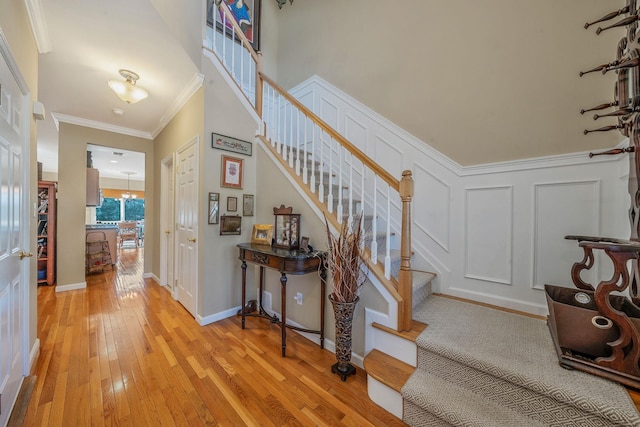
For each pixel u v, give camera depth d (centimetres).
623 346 120
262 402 159
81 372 183
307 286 240
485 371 139
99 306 308
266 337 239
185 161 307
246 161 297
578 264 164
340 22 341
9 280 145
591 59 181
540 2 200
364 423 146
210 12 363
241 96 293
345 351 182
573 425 117
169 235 380
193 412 150
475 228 235
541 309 204
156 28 196
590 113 183
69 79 266
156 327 255
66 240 365
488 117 226
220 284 276
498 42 220
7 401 140
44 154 613
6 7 136
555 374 129
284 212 249
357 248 180
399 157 280
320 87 359
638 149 142
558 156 196
